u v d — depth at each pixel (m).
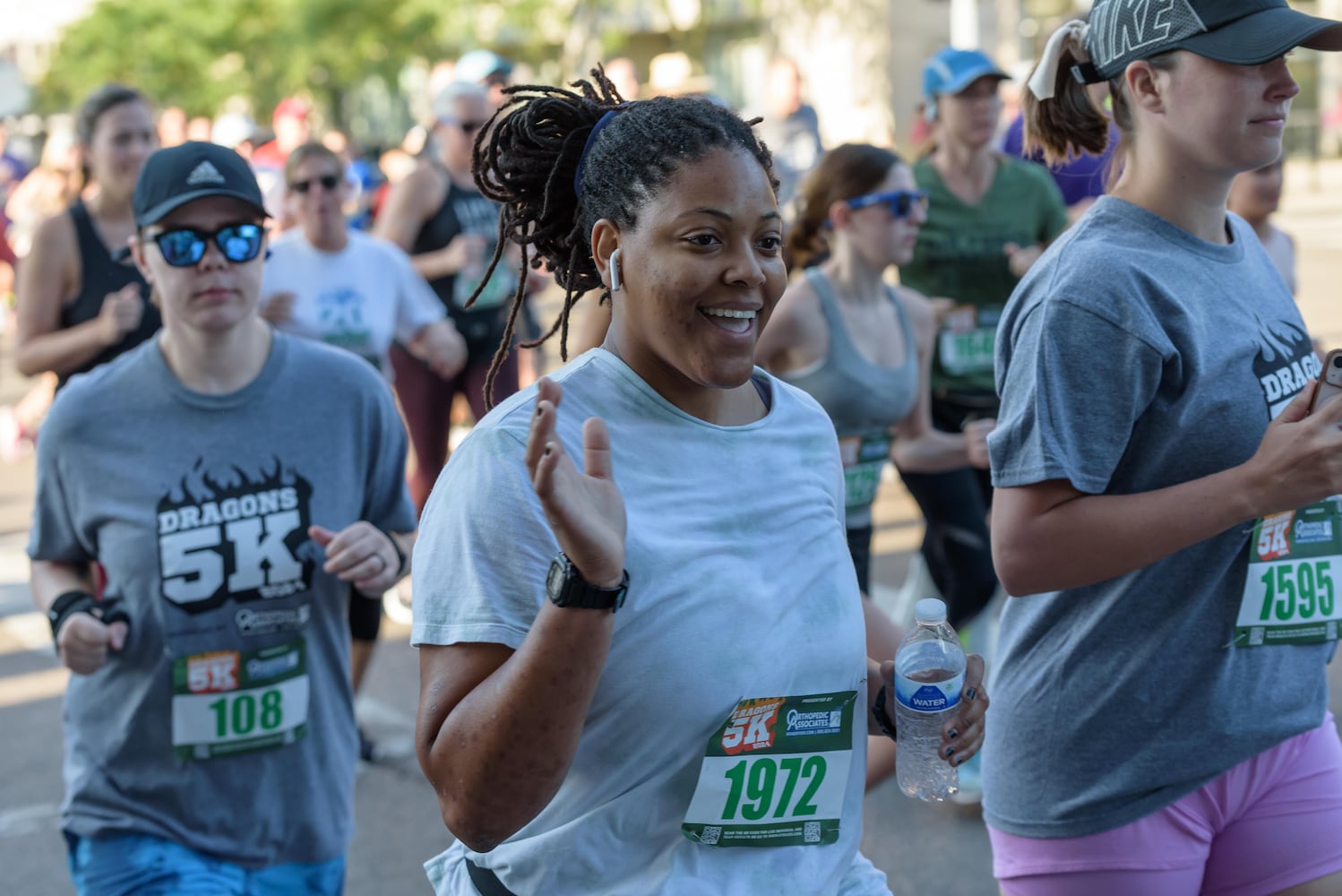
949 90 6.00
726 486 2.07
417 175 7.34
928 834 4.72
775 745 2.05
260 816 3.20
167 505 3.15
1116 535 2.49
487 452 1.96
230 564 3.17
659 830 2.04
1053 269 2.59
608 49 27.44
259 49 27.22
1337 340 12.25
